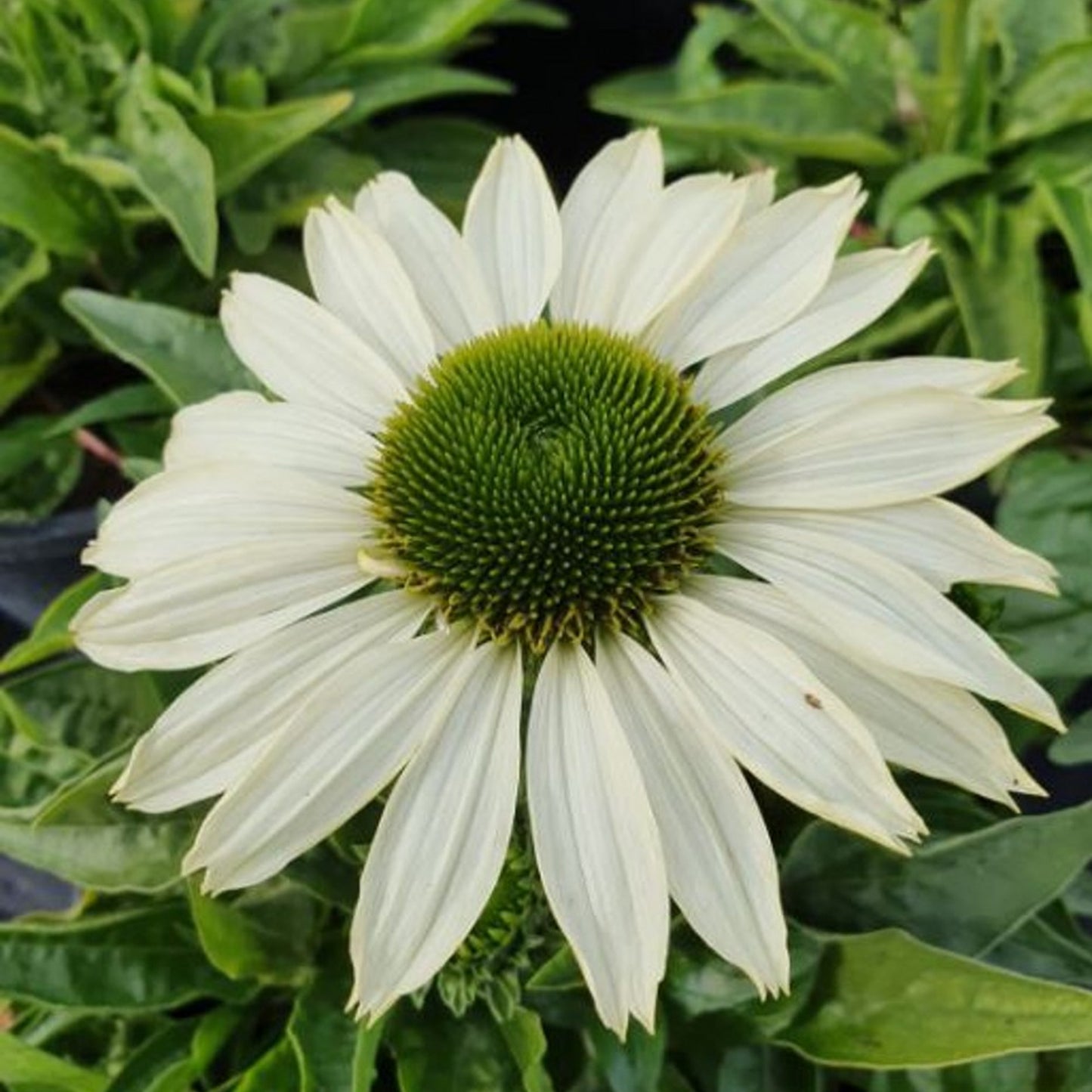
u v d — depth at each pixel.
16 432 0.33
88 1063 0.26
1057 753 0.25
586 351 0.22
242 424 0.23
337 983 0.24
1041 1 0.32
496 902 0.21
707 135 0.33
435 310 0.23
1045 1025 0.20
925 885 0.22
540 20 0.38
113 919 0.24
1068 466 0.28
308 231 0.23
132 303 0.27
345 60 0.34
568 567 0.21
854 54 0.32
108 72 0.32
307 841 0.19
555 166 0.43
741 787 0.19
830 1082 0.25
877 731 0.19
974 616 0.22
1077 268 0.30
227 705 0.20
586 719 0.20
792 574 0.20
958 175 0.30
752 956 0.19
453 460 0.21
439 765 0.20
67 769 0.25
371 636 0.21
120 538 0.21
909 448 0.20
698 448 0.21
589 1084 0.24
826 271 0.22
